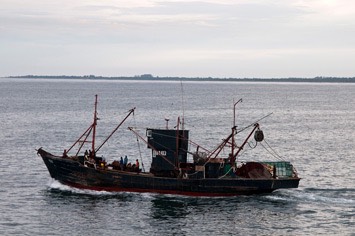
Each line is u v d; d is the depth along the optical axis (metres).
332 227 183.75
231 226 183.88
